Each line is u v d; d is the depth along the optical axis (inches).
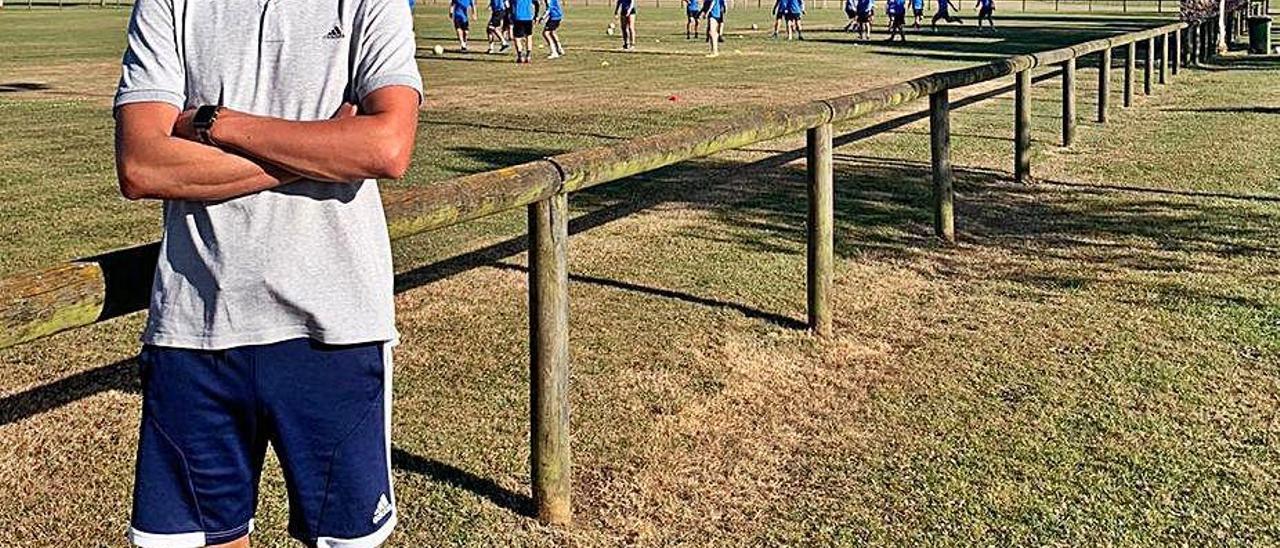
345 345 97.7
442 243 324.2
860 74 904.9
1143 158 460.8
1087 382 211.5
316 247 96.2
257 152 91.3
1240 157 459.5
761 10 2487.7
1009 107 644.7
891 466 178.5
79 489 172.4
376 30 95.5
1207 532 156.6
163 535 99.7
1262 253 305.0
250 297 95.3
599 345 235.1
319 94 94.9
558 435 158.9
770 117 212.8
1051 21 1956.2
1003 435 188.9
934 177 316.5
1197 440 185.5
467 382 215.2
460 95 740.0
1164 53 767.7
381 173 92.4
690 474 176.7
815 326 240.4
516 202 147.3
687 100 709.3
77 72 902.4
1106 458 179.5
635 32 1616.6
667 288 276.5
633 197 384.2
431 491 170.7
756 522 162.1
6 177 419.8
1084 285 275.3
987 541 155.5
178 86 95.2
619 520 162.9
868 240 321.1
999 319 249.9
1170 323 244.8
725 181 410.0
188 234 96.0
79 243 320.8
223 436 99.0
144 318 253.9
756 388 211.5
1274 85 758.5
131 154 91.4
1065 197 384.2
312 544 102.7
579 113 640.4
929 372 218.4
